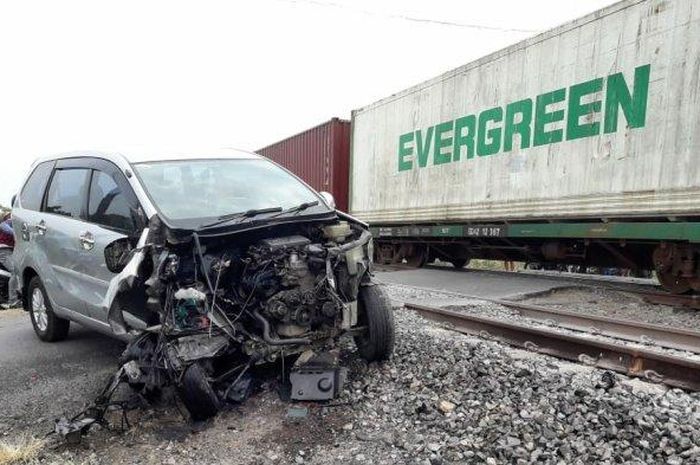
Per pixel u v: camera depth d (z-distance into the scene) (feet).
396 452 10.49
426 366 14.52
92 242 15.92
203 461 10.64
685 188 23.98
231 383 13.14
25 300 21.67
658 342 17.85
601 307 27.22
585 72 28.76
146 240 12.93
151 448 11.27
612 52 27.32
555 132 30.58
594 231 28.63
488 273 43.39
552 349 16.20
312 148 58.54
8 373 16.62
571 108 29.60
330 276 13.52
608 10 27.43
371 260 15.17
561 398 11.78
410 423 11.60
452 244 45.62
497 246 40.14
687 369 12.78
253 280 13.19
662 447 9.76
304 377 13.21
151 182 14.93
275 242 13.56
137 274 12.51
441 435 10.98
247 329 13.47
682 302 26.30
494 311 24.53
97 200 16.53
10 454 10.89
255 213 14.10
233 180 16.25
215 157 17.24
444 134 39.58
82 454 11.12
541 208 31.58
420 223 42.91
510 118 33.68
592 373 13.60
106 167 16.62
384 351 14.78
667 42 24.71
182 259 12.84
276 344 12.90
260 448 11.02
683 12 24.04
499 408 11.66
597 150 28.17
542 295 31.01
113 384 12.63
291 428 11.77
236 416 12.53
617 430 10.35
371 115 49.06
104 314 15.72
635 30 26.17
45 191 20.04
